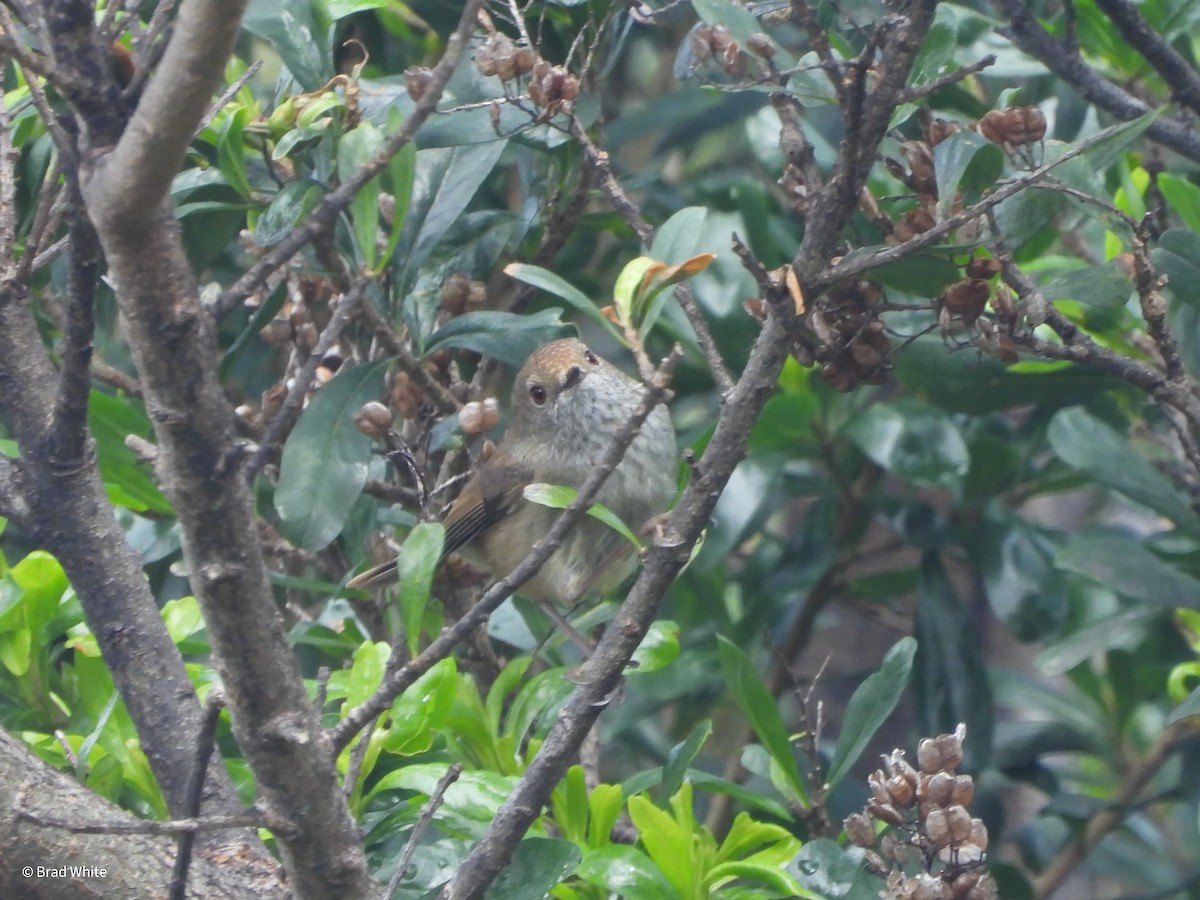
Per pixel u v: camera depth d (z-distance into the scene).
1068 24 7.50
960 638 9.23
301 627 7.45
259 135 6.76
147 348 4.06
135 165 3.79
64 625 6.80
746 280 9.14
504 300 9.47
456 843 5.88
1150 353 7.70
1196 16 8.48
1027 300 5.81
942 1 8.64
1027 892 8.20
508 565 8.08
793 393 8.97
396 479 7.58
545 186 8.35
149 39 4.65
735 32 5.89
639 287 5.07
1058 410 8.58
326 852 4.66
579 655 9.23
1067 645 8.36
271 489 7.89
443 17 8.41
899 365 8.06
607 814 6.16
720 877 5.79
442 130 6.87
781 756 6.61
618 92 12.50
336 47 9.40
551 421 7.91
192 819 4.52
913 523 9.65
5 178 5.91
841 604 10.82
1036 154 6.34
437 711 6.02
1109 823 9.26
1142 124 5.26
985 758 8.95
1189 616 9.18
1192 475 9.03
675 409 10.83
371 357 7.61
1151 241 6.76
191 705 5.69
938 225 5.14
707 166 12.34
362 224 4.99
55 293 8.15
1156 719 10.37
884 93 4.92
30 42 6.71
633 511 7.64
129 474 7.40
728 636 9.94
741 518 8.98
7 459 5.88
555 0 6.96
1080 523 12.40
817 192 5.64
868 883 5.66
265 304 7.06
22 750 5.16
